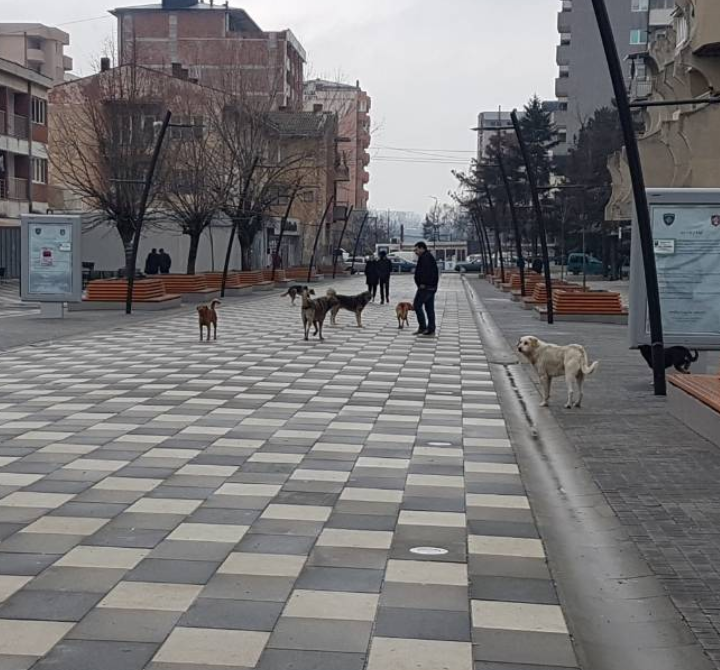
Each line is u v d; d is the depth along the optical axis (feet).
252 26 312.50
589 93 272.10
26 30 301.22
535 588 19.95
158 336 77.20
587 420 39.04
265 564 21.22
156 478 29.01
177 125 112.06
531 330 86.22
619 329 87.61
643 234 45.19
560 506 26.68
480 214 246.47
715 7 93.04
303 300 74.43
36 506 25.75
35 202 192.54
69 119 174.91
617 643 17.48
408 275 279.08
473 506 26.37
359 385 49.75
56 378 51.37
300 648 16.75
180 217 142.41
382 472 30.25
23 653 16.46
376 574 20.67
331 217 279.69
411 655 16.52
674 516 24.89
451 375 54.39
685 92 109.19
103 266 191.62
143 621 17.89
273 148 170.40
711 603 18.94
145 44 288.30
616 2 268.21
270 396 45.55
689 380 39.06
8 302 120.57
